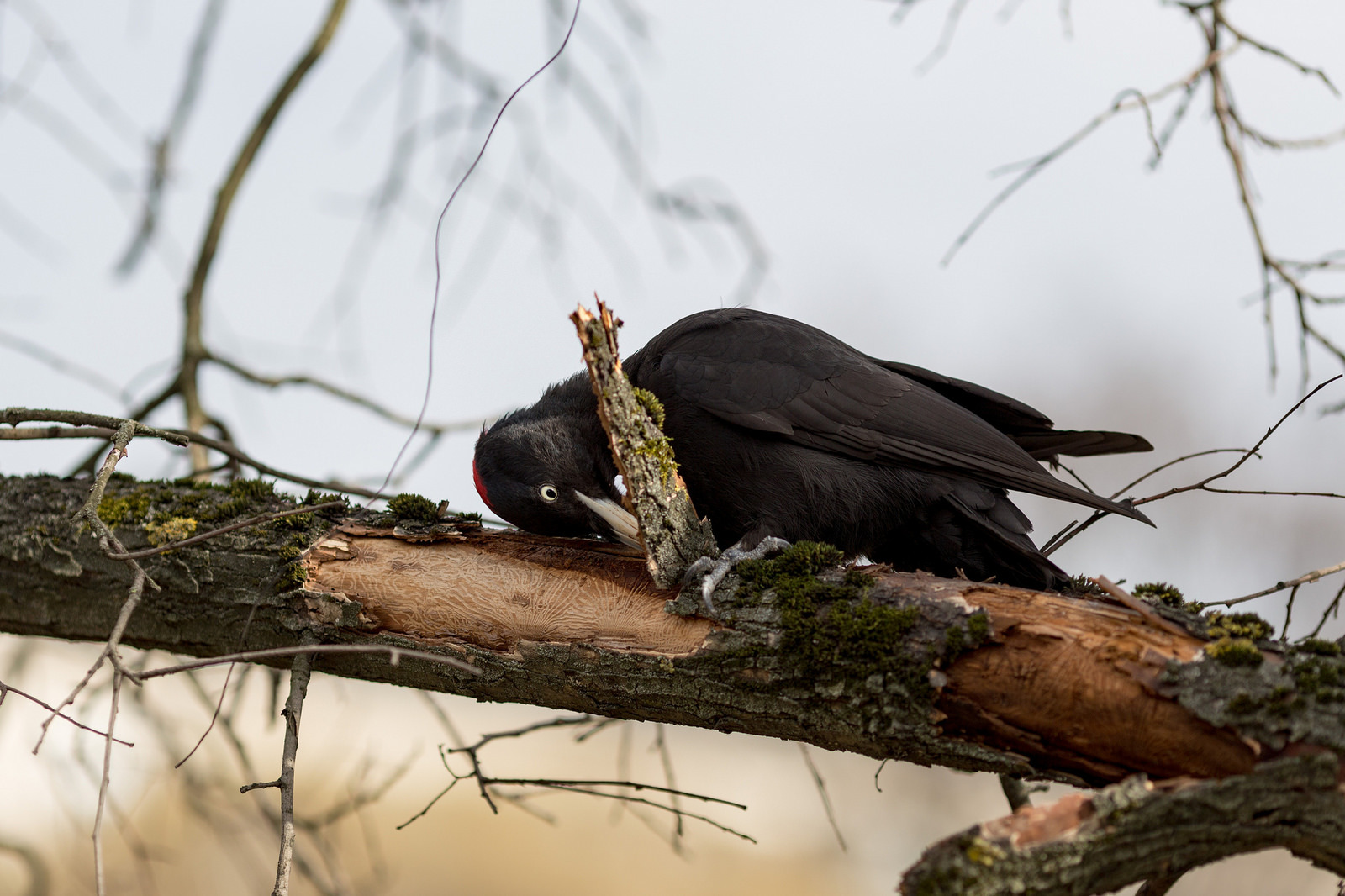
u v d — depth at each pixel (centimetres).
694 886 1992
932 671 593
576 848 2003
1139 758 558
